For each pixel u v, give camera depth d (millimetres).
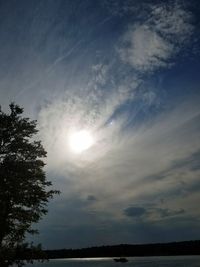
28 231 18141
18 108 19969
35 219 18438
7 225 17422
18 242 17703
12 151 19031
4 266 17078
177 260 158250
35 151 19500
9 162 18375
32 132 19828
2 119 19312
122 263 157250
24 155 19453
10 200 17969
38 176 18797
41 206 18781
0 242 17578
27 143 19453
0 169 18203
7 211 17781
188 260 152750
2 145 19125
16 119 19828
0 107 19969
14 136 19391
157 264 123312
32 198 18203
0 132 19078
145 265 118312
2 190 17688
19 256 17641
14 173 18250
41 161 19328
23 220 17969
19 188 17906
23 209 18156
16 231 17656
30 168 18766
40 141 19906
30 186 18344
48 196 18891
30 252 17734
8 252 16969
